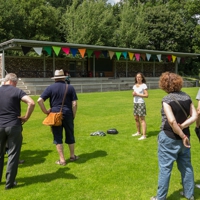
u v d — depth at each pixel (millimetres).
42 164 4668
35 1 33688
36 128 7562
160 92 19406
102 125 7805
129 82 26016
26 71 23938
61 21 37531
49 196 3498
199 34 40531
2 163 3762
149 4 47875
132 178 4027
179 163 3191
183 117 2986
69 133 4695
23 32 33844
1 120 3541
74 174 4203
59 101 4469
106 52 23484
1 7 31391
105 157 4973
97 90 22328
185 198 3340
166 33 39656
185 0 46344
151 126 7559
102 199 3402
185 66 43344
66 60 26297
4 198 3449
